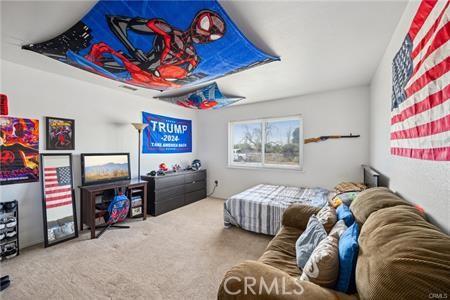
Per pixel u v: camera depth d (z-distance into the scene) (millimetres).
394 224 985
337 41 1922
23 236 2410
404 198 1581
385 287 705
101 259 2131
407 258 727
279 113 4062
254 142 4496
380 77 2393
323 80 3002
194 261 2098
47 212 2482
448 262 671
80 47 1833
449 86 897
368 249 929
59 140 2738
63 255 2211
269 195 3100
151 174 3754
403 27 1540
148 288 1697
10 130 2344
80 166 2945
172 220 3299
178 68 2248
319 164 3682
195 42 1748
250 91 3516
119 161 3359
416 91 1264
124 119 3541
